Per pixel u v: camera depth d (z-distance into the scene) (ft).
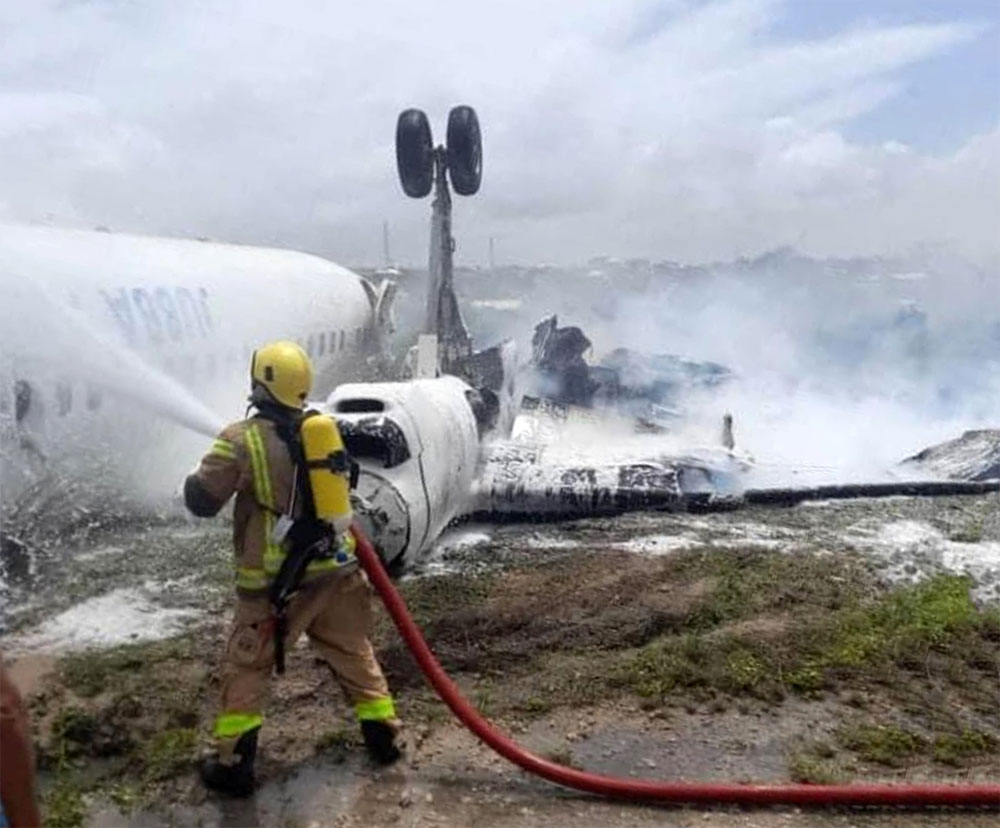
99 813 14.38
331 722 17.22
